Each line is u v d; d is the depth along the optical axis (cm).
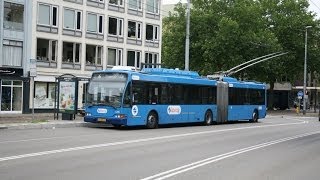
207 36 6488
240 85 3728
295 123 4075
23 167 1182
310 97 9812
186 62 3872
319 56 7488
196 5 6725
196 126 3191
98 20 4975
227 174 1188
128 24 5331
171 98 2947
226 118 3541
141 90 2719
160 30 5719
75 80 2998
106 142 1888
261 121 4272
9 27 4128
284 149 1870
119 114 2603
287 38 7400
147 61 5588
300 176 1205
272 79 7506
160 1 5719
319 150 1870
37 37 4369
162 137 2208
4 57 4094
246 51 6381
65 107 3023
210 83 3344
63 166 1218
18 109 4191
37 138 1973
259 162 1449
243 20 6438
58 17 4556
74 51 4756
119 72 2659
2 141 1825
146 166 1274
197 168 1274
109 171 1166
